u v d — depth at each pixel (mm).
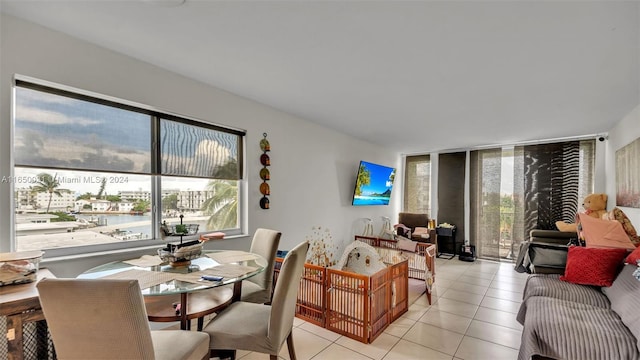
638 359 1476
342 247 4543
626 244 2613
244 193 3062
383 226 5648
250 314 1779
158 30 1795
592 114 3275
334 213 4375
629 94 2633
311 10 1555
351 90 2732
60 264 1873
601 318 1789
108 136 2145
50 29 1811
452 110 3248
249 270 1814
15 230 1769
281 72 2369
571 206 4520
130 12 1610
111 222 2199
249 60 2176
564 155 4609
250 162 3078
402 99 2936
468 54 1993
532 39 1776
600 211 3826
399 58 2082
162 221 2475
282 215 3463
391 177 5605
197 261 2023
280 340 1636
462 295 3398
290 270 1667
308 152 3855
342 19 1631
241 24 1707
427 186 6008
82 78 1937
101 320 1084
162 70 2344
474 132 4258
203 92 2633
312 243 3928
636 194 2951
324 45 1930
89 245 2078
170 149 2502
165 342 1408
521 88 2561
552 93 2658
